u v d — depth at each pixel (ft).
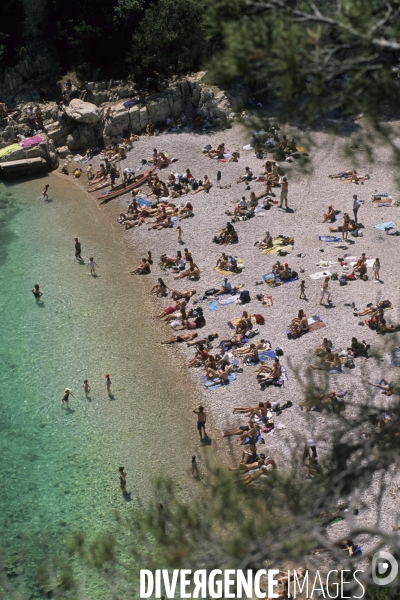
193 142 197.36
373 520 85.56
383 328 121.19
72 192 184.85
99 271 151.23
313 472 42.34
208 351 124.26
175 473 101.71
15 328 133.49
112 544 39.78
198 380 119.03
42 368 123.24
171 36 199.62
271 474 39.09
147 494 98.22
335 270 141.18
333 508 37.35
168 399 115.55
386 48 38.63
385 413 42.70
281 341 123.03
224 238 154.81
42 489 99.50
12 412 113.60
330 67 39.83
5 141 198.90
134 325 134.10
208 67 42.06
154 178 178.50
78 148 202.90
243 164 185.68
